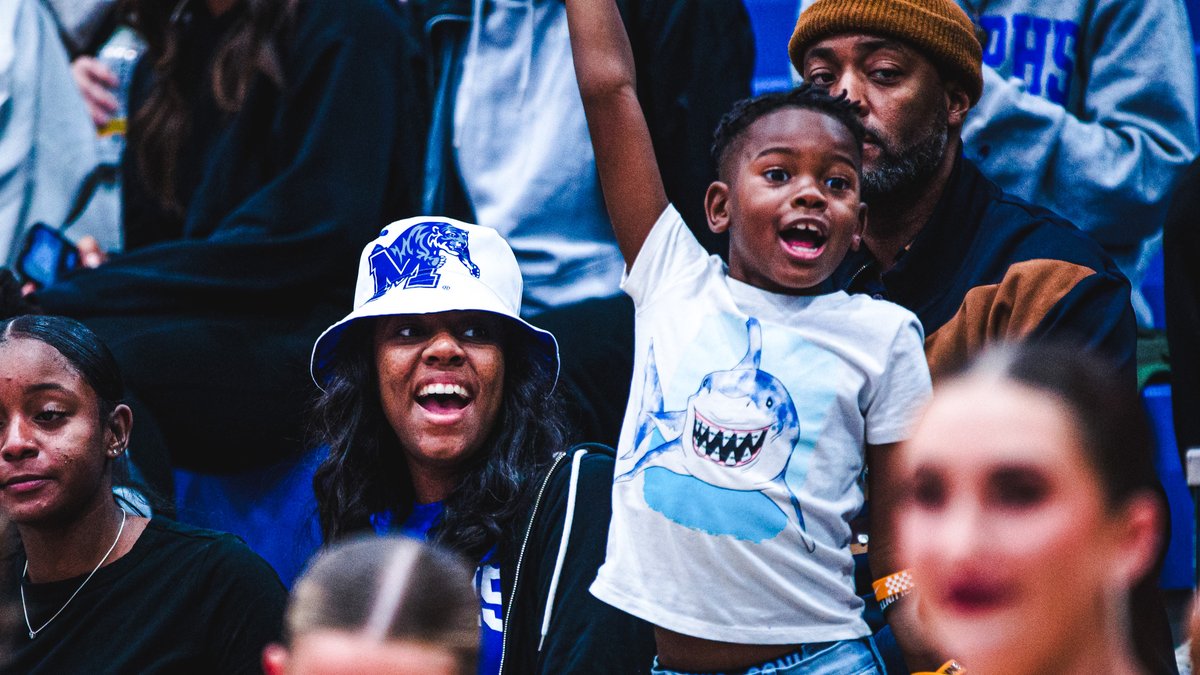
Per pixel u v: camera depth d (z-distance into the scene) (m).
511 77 10.41
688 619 5.95
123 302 9.60
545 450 7.38
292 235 9.75
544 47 10.47
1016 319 7.38
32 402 6.93
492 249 7.50
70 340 7.07
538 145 10.34
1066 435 3.19
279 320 9.75
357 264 9.90
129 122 10.92
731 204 6.43
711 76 9.94
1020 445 3.20
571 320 9.42
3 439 6.91
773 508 6.00
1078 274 7.43
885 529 6.17
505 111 10.41
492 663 6.79
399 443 7.47
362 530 7.35
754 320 6.29
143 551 7.09
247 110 10.14
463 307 7.20
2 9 11.52
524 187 10.27
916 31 7.63
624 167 6.90
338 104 10.02
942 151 7.80
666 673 6.15
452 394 7.20
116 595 6.96
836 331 6.24
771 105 6.43
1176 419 9.03
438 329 7.29
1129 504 3.19
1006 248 7.75
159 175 10.55
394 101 10.23
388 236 7.50
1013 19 10.73
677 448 6.17
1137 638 3.64
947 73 7.75
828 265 6.28
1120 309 7.38
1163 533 3.53
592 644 6.54
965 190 7.96
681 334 6.39
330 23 10.19
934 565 3.26
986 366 3.37
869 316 6.28
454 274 7.31
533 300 10.23
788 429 6.09
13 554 7.15
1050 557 3.18
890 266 8.02
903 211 7.95
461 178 10.39
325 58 10.10
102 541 7.06
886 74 7.68
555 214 10.30
